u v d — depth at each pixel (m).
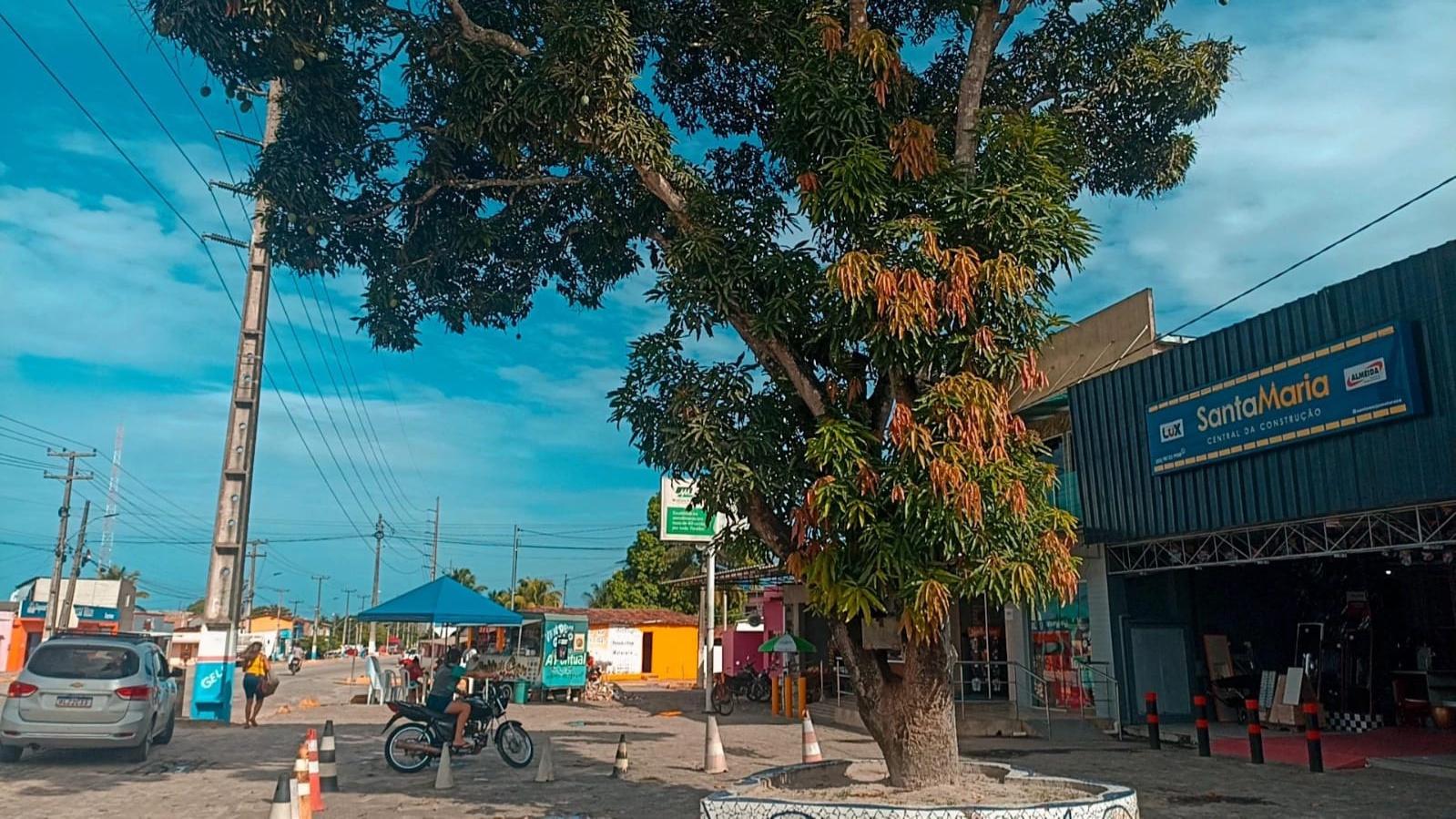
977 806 6.71
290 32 8.52
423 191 10.02
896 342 7.25
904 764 8.00
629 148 8.50
